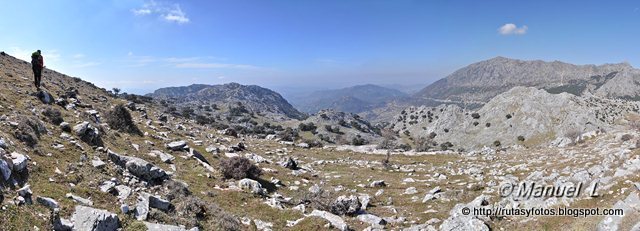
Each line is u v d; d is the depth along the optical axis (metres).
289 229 19.59
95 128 26.70
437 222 21.45
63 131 23.55
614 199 18.81
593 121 197.25
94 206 15.40
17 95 28.86
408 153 63.00
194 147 37.62
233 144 47.84
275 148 55.59
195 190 23.25
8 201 12.68
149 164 22.00
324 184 33.38
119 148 26.92
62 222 13.02
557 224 18.34
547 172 33.16
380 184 33.97
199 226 17.34
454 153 63.44
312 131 176.38
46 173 16.62
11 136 18.42
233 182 27.14
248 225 19.39
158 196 19.33
